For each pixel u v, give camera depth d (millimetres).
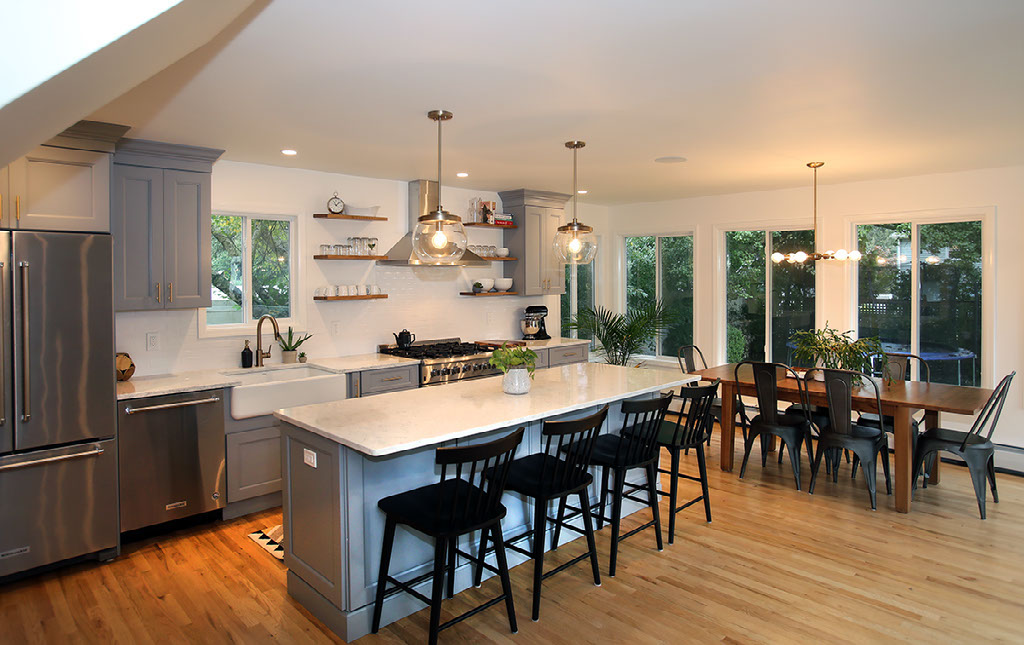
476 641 2619
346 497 2609
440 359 5090
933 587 3066
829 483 4660
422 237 3240
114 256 3531
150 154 3863
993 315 5066
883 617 2797
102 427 3301
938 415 4457
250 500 4070
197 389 3734
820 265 5953
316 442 2736
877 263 5746
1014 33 2287
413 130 3680
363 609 2684
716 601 2939
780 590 3043
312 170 4965
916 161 4688
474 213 6070
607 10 2088
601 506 3584
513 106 3195
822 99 3104
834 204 5828
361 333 5328
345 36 2289
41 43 1559
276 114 3305
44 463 3104
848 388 4141
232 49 2406
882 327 5750
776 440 5859
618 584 3111
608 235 7539
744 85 2881
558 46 2404
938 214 5262
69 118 1967
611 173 5172
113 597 2992
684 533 3740
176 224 3996
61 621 2785
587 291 7629
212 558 3410
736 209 6449
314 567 2803
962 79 2801
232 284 4715
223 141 3900
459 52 2455
